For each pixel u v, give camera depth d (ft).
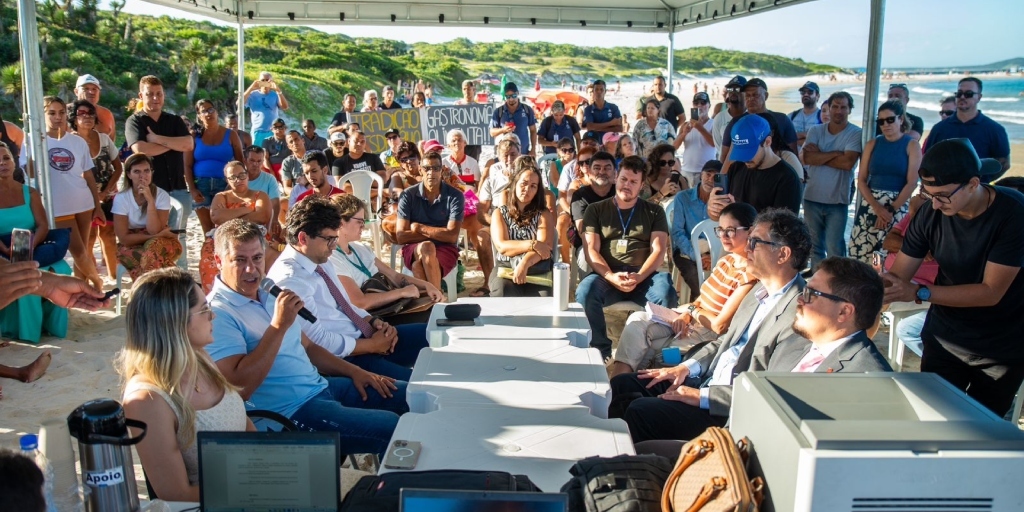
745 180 16.97
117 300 19.53
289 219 11.78
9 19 72.13
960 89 19.16
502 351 10.18
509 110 33.91
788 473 4.58
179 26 104.63
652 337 13.16
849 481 4.33
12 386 14.51
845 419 5.05
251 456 5.89
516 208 17.24
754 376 5.61
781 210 10.02
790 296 9.69
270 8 36.19
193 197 24.17
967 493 4.33
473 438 7.47
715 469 5.15
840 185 20.63
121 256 19.08
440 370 9.43
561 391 8.71
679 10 37.35
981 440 4.37
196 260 26.66
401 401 10.89
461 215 18.65
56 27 77.66
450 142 28.04
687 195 18.67
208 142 24.08
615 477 5.92
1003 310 9.77
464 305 11.97
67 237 17.56
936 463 4.30
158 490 7.07
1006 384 10.08
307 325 11.43
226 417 7.82
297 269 11.65
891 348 15.29
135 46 82.79
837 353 8.05
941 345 10.48
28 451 5.66
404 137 31.89
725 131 21.53
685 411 9.85
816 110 29.25
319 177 22.00
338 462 5.88
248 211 20.54
